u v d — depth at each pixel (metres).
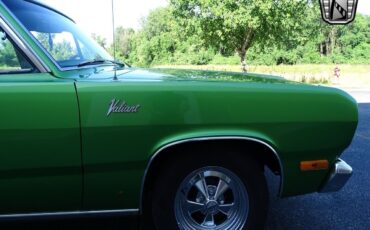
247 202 3.00
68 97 2.63
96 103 2.65
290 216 3.95
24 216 2.79
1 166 2.64
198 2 24.66
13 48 2.75
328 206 4.23
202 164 2.91
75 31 3.56
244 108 2.81
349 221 3.86
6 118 2.59
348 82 29.42
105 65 3.50
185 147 2.88
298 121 2.88
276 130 2.86
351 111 2.97
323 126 2.93
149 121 2.71
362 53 72.94
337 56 69.50
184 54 55.91
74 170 2.71
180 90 2.75
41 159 2.65
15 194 2.72
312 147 2.94
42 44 2.84
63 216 2.82
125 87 2.70
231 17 23.59
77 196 2.78
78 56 3.30
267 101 2.84
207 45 26.88
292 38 26.27
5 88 2.60
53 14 3.39
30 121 2.61
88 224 3.69
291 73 38.59
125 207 2.86
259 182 2.99
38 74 2.73
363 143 7.30
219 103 2.78
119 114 2.68
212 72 3.67
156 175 2.94
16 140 2.62
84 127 2.65
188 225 2.98
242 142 2.88
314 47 67.19
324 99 2.93
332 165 3.07
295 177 3.00
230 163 2.93
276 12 24.09
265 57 60.41
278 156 2.91
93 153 2.69
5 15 2.75
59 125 2.63
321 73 37.41
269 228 3.67
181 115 2.74
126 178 2.78
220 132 2.78
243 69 26.48
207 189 2.96
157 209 2.93
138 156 2.74
